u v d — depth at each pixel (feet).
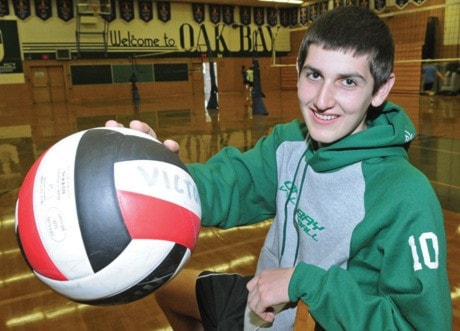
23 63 51.03
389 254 2.46
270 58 63.82
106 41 54.13
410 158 15.20
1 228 9.78
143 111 37.86
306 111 2.84
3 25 49.21
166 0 55.93
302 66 2.81
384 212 2.52
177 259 2.48
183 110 37.73
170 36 57.52
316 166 2.98
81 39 53.11
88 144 2.50
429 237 2.36
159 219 2.36
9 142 22.34
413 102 36.32
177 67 58.90
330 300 2.46
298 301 2.67
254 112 31.99
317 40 2.63
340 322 2.44
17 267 7.82
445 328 2.31
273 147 3.69
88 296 2.38
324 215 2.91
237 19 60.80
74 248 2.24
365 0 49.98
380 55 2.61
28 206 2.36
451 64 42.80
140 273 2.35
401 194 2.50
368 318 2.41
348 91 2.62
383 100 2.82
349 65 2.54
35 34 51.06
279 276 2.72
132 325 5.92
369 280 2.76
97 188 2.29
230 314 3.63
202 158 16.93
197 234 2.64
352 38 2.53
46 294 6.83
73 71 53.62
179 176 2.59
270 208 3.87
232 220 3.63
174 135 22.84
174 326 4.24
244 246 8.50
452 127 22.02
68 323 6.03
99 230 2.24
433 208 2.47
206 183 3.42
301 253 3.15
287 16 63.57
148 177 2.42
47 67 52.65
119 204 2.29
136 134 2.71
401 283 2.38
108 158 2.40
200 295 3.82
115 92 56.03
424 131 21.02
